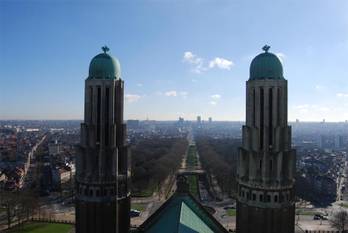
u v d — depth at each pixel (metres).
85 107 85.25
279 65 80.62
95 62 85.62
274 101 79.25
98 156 84.06
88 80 84.56
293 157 80.56
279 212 79.06
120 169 88.38
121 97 87.94
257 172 79.81
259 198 79.31
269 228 78.94
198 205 93.75
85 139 84.94
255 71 80.94
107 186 84.62
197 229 81.94
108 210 84.75
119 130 87.88
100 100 84.50
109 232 85.00
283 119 80.19
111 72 85.75
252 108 81.06
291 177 80.50
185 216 82.94
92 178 84.00
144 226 93.50
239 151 83.38
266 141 79.38
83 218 85.44
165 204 95.31
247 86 82.50
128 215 89.94
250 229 80.56
